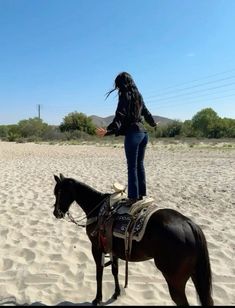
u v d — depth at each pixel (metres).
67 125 53.78
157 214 3.28
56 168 15.65
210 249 5.60
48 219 7.46
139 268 5.04
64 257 5.46
